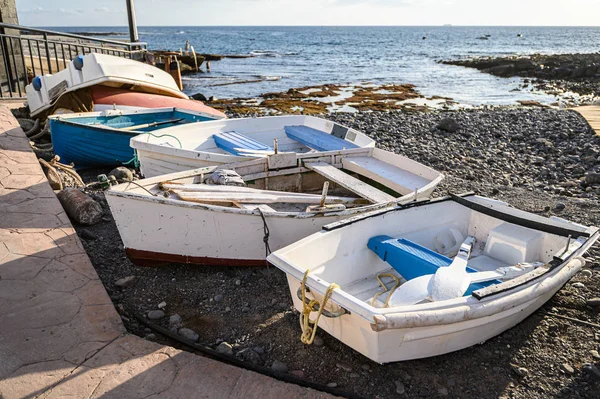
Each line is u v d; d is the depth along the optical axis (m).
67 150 7.45
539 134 11.92
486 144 11.10
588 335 3.81
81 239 5.29
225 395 2.93
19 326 3.39
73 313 3.59
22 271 4.06
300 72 31.84
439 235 4.77
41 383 2.91
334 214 4.57
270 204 5.64
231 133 7.49
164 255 4.48
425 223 4.65
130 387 2.94
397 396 3.16
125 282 4.43
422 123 13.48
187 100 10.21
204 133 7.37
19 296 3.72
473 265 4.30
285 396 2.96
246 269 4.82
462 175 8.61
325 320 3.44
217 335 3.76
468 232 4.90
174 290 4.40
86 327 3.45
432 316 2.88
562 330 3.88
